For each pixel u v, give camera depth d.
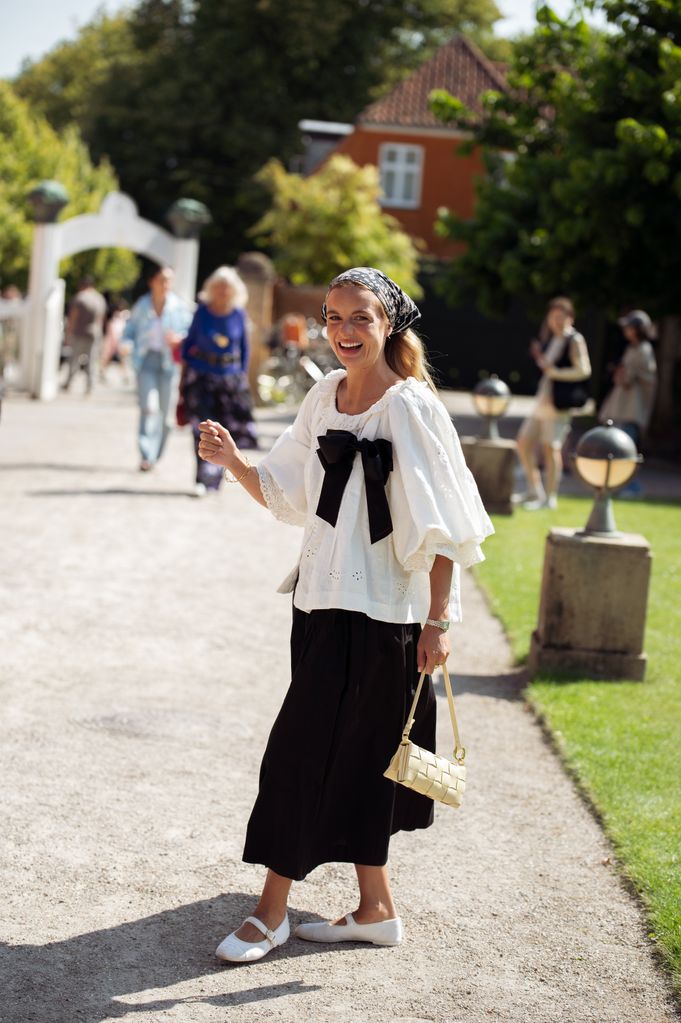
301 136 56.88
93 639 7.86
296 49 56.94
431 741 4.34
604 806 5.44
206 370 13.07
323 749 4.05
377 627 4.09
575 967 4.11
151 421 15.34
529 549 11.78
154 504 13.02
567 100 20.52
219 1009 3.73
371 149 47.19
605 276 20.25
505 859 4.96
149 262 61.94
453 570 4.14
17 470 14.84
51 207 23.69
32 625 8.06
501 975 4.04
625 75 19.55
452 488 4.07
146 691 6.89
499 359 36.34
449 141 47.00
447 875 4.80
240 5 55.47
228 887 4.59
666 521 13.95
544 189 21.02
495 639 8.60
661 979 4.04
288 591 4.36
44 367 24.44
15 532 11.09
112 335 31.36
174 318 15.06
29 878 4.53
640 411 16.27
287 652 7.88
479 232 23.64
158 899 4.45
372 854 4.11
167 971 3.95
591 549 7.48
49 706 6.51
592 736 6.37
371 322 4.11
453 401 32.88
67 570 9.72
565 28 21.03
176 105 57.34
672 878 4.71
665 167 18.16
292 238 33.56
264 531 11.96
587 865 4.93
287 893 4.20
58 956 4.00
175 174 58.88
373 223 33.62
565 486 17.03
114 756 5.84
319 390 4.34
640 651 7.54
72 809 5.18
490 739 6.43
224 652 7.78
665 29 19.92
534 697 7.04
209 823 5.14
